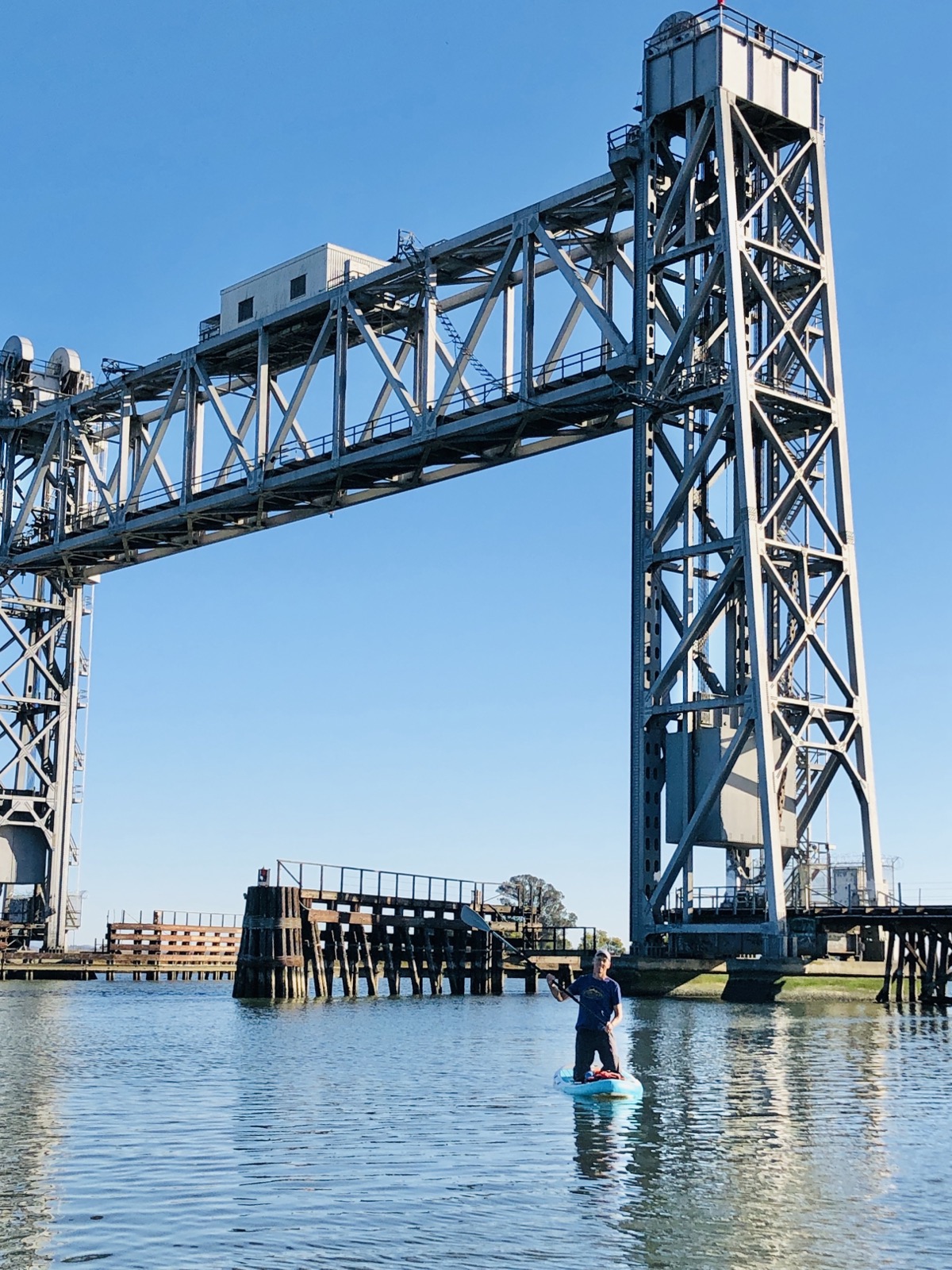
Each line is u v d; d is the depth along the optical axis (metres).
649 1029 39.25
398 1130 20.44
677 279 62.31
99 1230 14.53
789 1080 26.67
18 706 88.19
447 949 65.94
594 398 63.06
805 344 64.12
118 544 82.94
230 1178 17.00
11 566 87.06
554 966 65.69
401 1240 14.14
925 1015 47.12
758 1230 14.54
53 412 86.12
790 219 62.72
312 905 59.66
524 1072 28.52
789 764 56.78
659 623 60.34
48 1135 20.06
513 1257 13.54
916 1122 21.33
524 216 66.19
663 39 62.16
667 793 59.09
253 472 74.31
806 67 62.97
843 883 59.41
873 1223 14.83
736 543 57.19
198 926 91.50
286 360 79.50
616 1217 15.06
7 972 81.25
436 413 67.44
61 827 87.44
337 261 74.81
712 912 57.56
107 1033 39.75
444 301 73.81
